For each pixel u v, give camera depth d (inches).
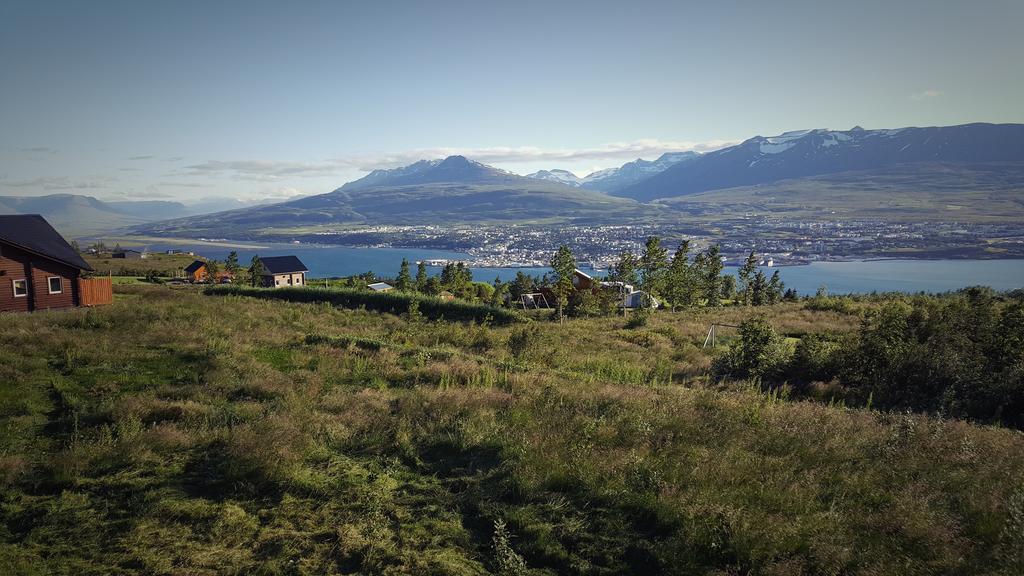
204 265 3833.7
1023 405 603.8
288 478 402.9
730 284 3905.0
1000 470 380.5
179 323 1075.3
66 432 504.4
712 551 297.3
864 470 391.5
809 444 440.8
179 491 395.2
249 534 342.0
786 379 839.1
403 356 901.8
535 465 406.9
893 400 686.5
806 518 318.3
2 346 802.2
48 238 1430.9
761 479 377.7
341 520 354.6
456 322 1541.6
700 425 495.2
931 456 417.1
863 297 2154.3
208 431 500.4
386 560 314.3
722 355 978.1
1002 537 286.2
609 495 360.5
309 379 706.8
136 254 5753.0
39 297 1375.5
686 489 361.1
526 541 328.2
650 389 694.5
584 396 609.3
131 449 447.5
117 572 309.3
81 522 357.4
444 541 332.5
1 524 354.6
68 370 709.9
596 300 2464.3
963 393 655.1
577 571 301.4
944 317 844.6
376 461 443.8
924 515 311.7
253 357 827.4
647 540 317.4
